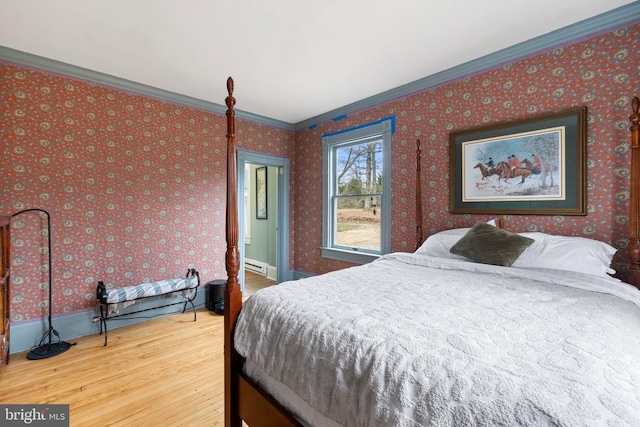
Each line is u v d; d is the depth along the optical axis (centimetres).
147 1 190
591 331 108
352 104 376
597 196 217
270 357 133
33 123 262
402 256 261
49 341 257
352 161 399
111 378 217
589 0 193
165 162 339
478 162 274
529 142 245
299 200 465
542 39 234
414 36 232
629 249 194
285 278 462
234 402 160
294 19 210
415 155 321
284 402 130
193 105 359
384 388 89
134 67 279
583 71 222
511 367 83
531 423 66
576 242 201
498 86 263
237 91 338
